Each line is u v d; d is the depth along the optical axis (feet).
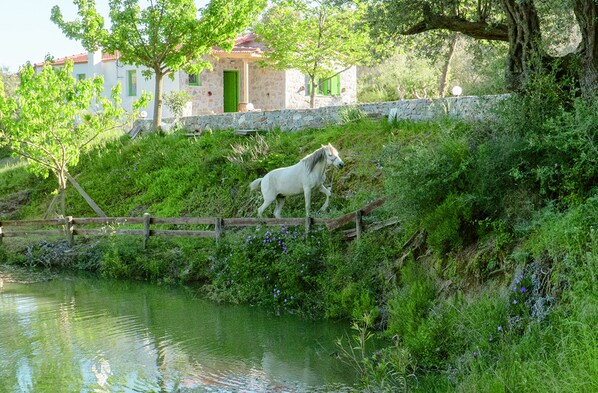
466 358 29.01
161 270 56.13
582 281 26.66
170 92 107.86
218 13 84.58
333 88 122.62
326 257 44.65
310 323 40.98
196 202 66.23
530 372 24.39
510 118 37.96
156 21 84.99
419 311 34.68
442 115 55.88
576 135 34.04
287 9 106.01
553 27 44.50
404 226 41.78
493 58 52.54
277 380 30.83
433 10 45.47
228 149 70.74
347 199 53.26
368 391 27.43
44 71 72.64
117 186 77.61
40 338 38.22
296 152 63.93
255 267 47.98
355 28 48.62
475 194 37.19
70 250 64.23
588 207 30.81
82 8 85.15
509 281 32.35
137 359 34.22
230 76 118.01
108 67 124.88
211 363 33.53
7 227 75.05
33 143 72.23
